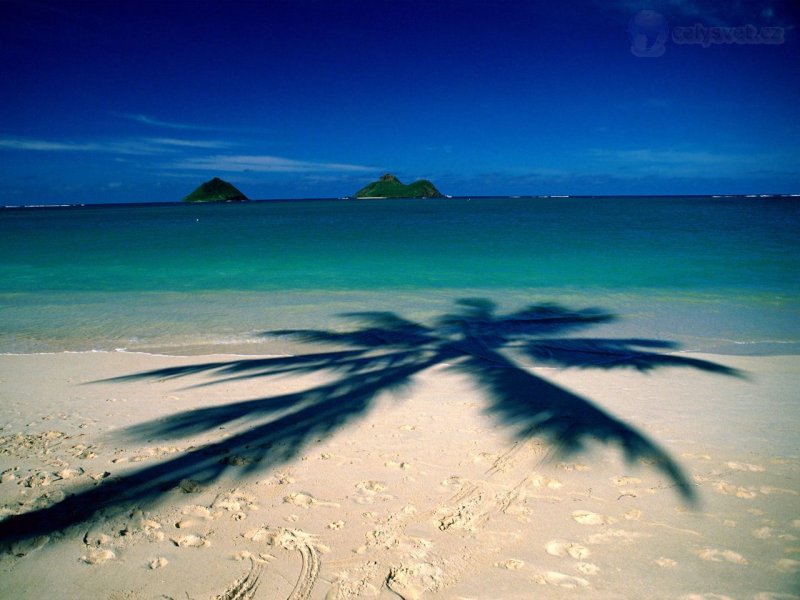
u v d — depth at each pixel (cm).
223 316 1137
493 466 442
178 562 316
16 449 481
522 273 1734
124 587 293
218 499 391
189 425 540
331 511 373
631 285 1485
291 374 726
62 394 646
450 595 285
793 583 288
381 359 806
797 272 1647
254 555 323
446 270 1822
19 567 312
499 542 334
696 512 364
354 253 2327
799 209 7262
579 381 687
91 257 2250
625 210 7544
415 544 333
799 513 360
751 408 579
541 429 521
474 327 1027
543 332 984
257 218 6444
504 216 6116
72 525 356
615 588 288
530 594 284
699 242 2552
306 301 1307
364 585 294
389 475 428
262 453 471
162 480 420
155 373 738
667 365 763
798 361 779
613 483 409
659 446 478
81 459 460
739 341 911
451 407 589
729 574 297
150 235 3541
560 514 365
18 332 1000
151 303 1289
